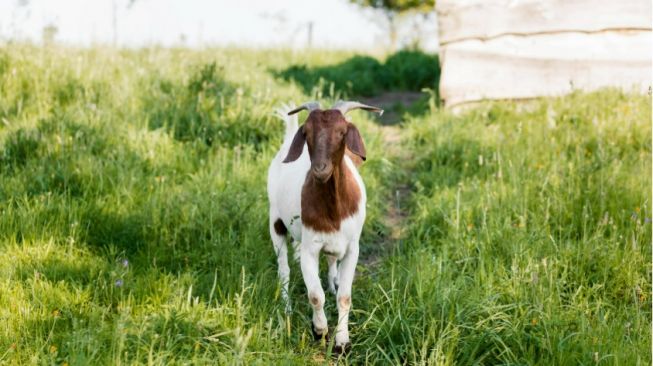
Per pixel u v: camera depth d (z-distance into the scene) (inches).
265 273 158.4
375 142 229.0
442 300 146.6
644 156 208.5
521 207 177.6
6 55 245.1
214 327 141.6
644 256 164.7
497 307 145.5
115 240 170.2
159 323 139.5
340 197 143.4
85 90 233.3
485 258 163.0
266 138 224.4
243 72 303.3
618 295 158.6
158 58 305.4
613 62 274.7
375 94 397.4
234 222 176.9
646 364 133.9
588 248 163.5
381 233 190.4
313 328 150.7
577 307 149.4
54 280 151.5
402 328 142.9
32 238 163.0
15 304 143.6
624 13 272.5
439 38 286.0
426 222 186.1
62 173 187.6
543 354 137.9
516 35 279.4
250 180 195.9
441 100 287.0
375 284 156.4
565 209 179.0
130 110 228.7
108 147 205.0
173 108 229.5
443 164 225.3
